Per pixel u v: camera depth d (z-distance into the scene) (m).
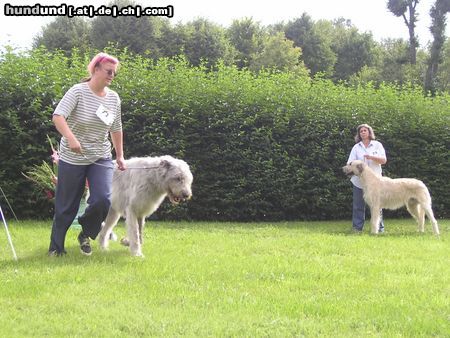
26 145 11.04
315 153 12.94
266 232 9.97
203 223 11.68
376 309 4.49
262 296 4.86
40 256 6.48
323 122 13.05
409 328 4.04
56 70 11.59
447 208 14.60
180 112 11.92
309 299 4.78
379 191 10.77
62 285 5.02
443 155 14.02
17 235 8.27
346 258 6.95
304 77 14.38
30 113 11.08
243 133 12.24
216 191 12.25
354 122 13.30
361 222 11.03
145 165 6.89
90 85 6.25
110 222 7.23
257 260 6.59
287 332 3.88
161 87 11.98
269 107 12.62
